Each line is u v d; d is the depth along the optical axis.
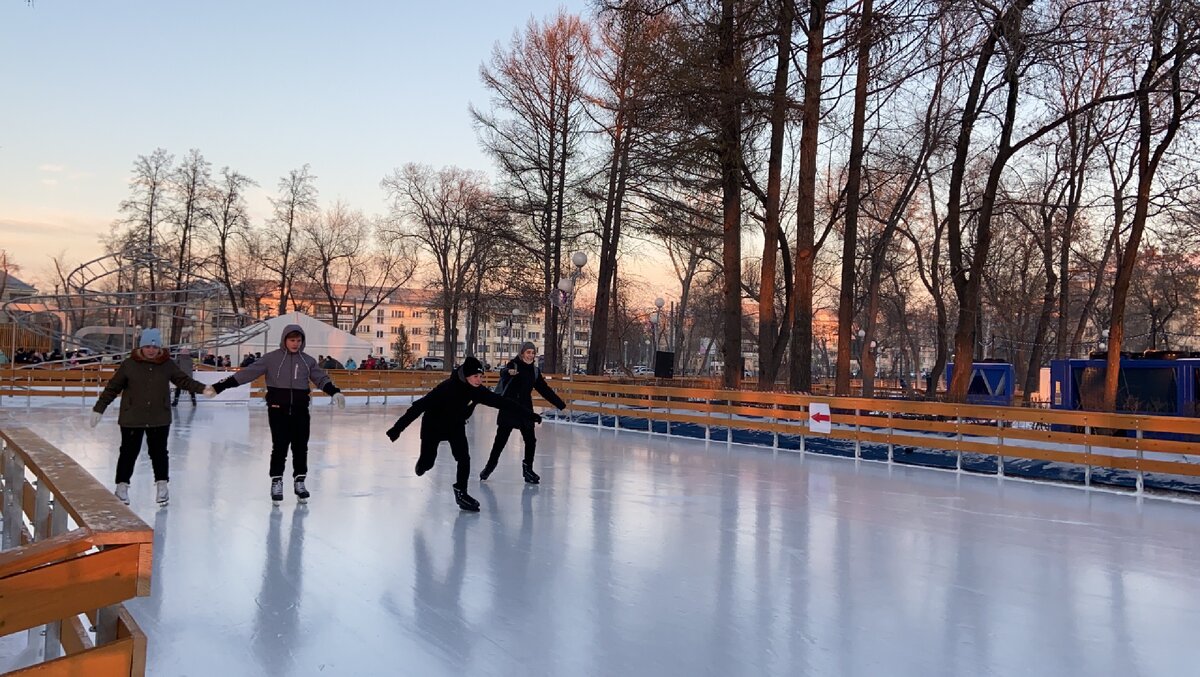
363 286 64.81
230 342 23.70
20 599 2.16
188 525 7.29
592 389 20.20
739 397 15.97
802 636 4.63
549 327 32.38
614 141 27.69
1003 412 11.73
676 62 17.95
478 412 25.52
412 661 4.09
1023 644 4.58
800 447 14.66
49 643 3.70
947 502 9.63
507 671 3.98
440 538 6.99
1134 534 7.84
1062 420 11.08
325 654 4.16
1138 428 10.26
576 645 4.39
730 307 21.61
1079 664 4.28
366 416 22.73
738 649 4.39
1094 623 4.98
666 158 19.45
